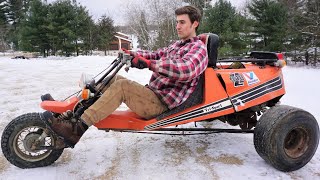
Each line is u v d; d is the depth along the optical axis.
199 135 3.97
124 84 2.94
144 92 3.00
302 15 19.19
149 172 2.96
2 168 3.02
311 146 2.99
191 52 2.90
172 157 3.30
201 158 3.27
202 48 2.95
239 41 17.70
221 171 2.97
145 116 3.07
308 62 18.78
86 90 2.81
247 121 3.65
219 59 3.64
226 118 3.53
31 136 2.92
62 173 2.94
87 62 14.48
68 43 29.38
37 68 11.73
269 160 2.91
